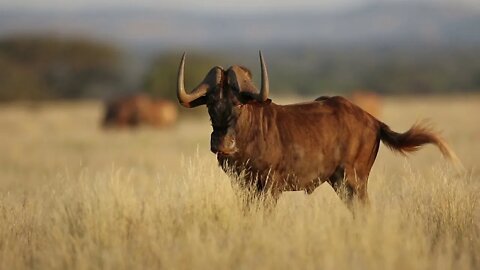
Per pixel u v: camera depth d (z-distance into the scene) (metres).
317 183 39.47
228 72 36.03
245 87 35.62
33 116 194.88
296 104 39.75
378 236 30.73
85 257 30.17
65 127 157.25
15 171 72.75
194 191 36.31
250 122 36.94
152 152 90.25
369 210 35.59
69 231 34.53
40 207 40.19
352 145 39.78
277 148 37.69
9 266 30.44
